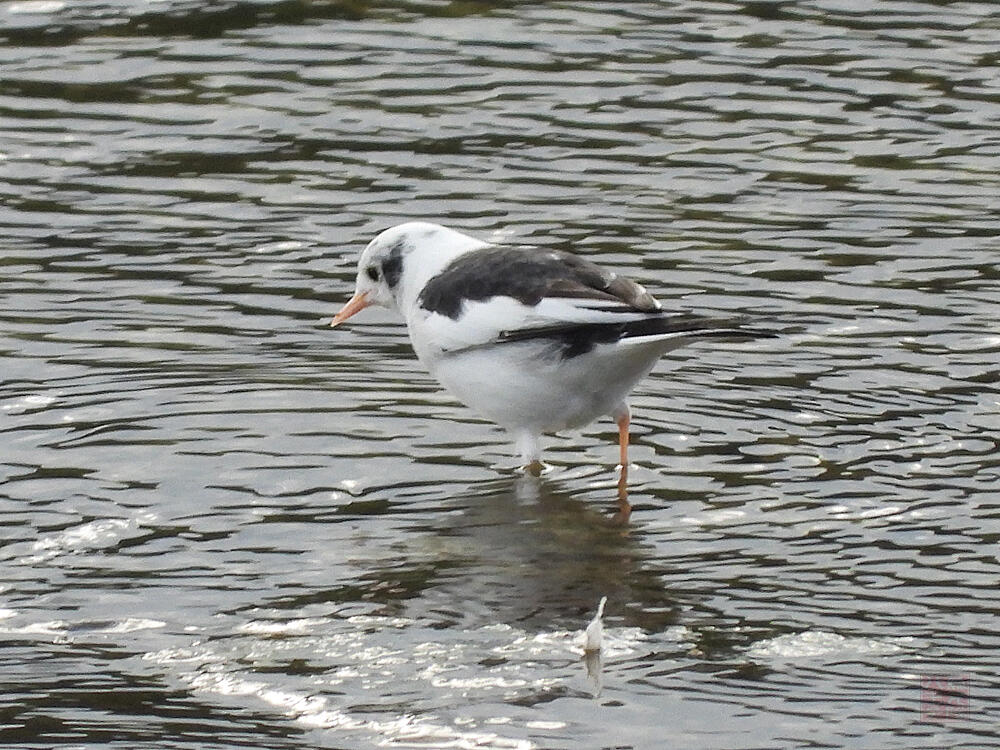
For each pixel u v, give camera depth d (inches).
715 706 400.5
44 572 471.2
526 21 965.8
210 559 480.4
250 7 987.9
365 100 868.0
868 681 411.8
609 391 526.6
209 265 702.5
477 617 447.8
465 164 798.5
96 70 904.3
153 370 607.8
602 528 500.7
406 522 505.4
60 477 526.9
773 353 620.7
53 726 393.1
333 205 757.9
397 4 992.9
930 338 628.4
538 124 839.7
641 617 446.9
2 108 858.1
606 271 526.9
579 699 404.5
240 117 850.1
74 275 690.8
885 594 456.4
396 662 423.5
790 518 502.9
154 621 445.4
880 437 554.9
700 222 738.2
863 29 946.7
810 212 746.8
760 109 852.0
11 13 974.4
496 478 535.8
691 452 550.9
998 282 676.7
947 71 890.7
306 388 597.0
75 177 787.4
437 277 546.0
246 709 401.7
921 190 765.9
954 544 483.8
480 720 394.9
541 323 511.2
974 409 572.1
